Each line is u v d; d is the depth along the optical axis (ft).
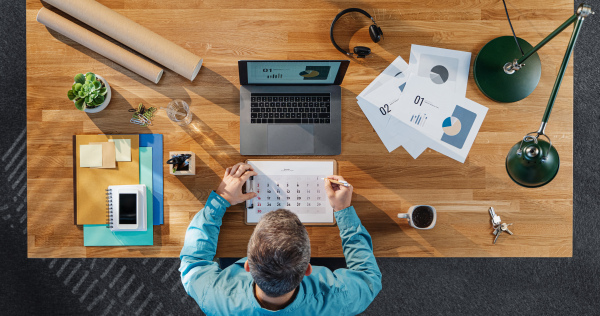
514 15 4.66
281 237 2.97
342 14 4.58
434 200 4.69
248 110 4.56
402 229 4.65
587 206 7.21
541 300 7.15
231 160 4.64
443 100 4.69
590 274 7.15
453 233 4.66
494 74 4.59
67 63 4.57
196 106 4.63
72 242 4.54
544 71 4.67
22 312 7.02
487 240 4.66
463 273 7.13
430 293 7.11
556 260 7.16
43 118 4.56
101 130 4.59
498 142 4.70
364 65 4.67
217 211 4.26
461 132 4.69
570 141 4.66
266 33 4.65
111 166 4.53
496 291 7.13
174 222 4.58
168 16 4.59
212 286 3.76
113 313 7.02
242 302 3.59
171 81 4.61
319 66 4.16
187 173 4.42
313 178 4.62
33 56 4.55
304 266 3.07
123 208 4.46
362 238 4.25
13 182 7.07
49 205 4.54
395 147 4.68
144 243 4.56
